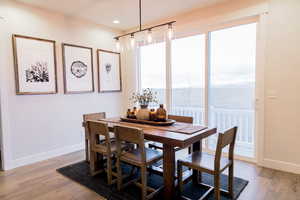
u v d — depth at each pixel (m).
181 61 3.74
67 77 3.52
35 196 2.16
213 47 3.34
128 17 3.65
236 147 3.37
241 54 3.07
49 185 2.39
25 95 3.01
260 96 2.79
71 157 3.35
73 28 3.60
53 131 3.38
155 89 4.19
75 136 3.72
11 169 2.85
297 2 2.46
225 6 3.02
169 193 2.00
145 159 1.99
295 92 2.55
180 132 2.10
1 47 2.73
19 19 2.90
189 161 2.04
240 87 3.14
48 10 3.23
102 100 4.18
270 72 2.70
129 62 4.46
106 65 4.20
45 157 3.28
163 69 4.01
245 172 2.67
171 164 1.98
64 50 3.45
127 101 4.56
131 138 2.04
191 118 2.73
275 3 2.60
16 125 2.93
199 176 2.35
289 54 2.55
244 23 2.94
